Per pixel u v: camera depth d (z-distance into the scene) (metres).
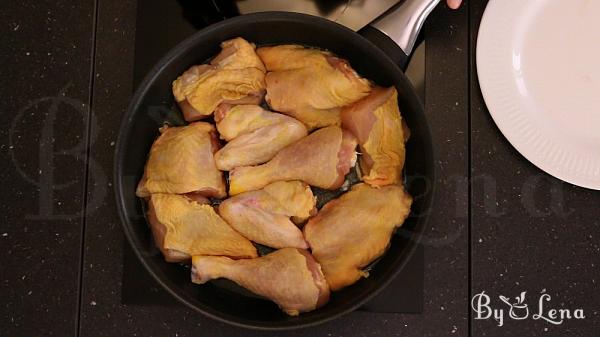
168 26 0.70
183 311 0.70
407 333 0.69
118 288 0.70
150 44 0.70
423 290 0.69
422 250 0.69
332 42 0.65
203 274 0.63
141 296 0.68
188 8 0.70
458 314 0.69
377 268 0.65
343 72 0.64
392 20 0.66
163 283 0.61
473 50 0.71
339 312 0.61
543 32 0.70
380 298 0.68
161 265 0.66
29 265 0.70
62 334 0.70
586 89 0.70
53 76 0.72
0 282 0.70
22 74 0.72
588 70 0.70
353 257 0.63
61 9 0.73
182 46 0.63
